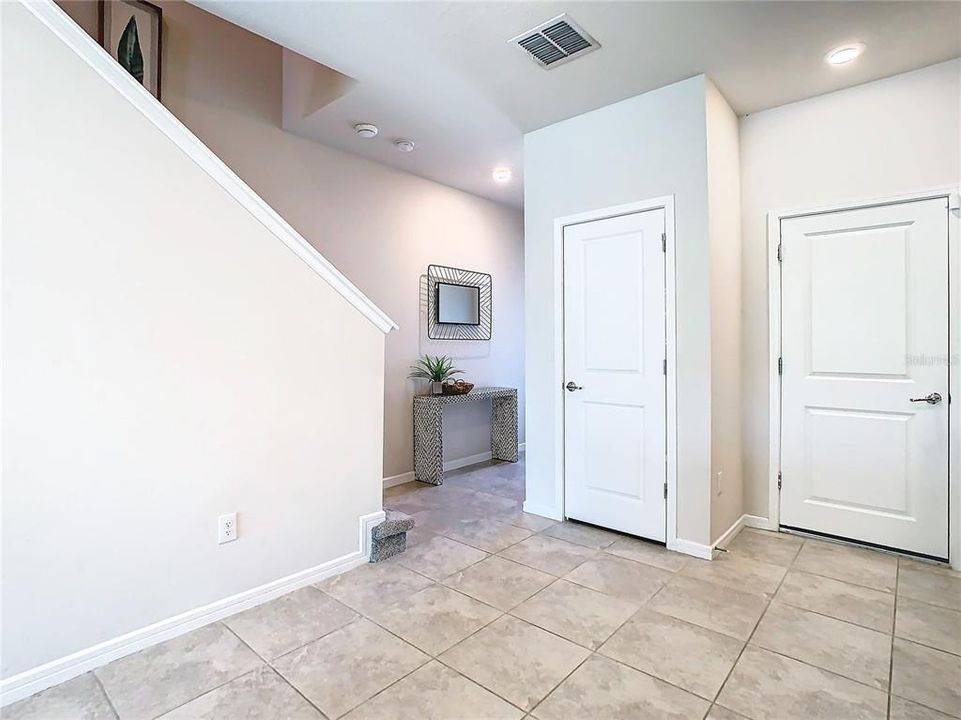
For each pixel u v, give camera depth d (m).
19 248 1.59
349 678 1.69
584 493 3.24
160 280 1.90
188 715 1.52
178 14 3.16
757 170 3.13
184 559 1.97
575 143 3.21
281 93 3.56
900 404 2.71
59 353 1.67
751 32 2.31
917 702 1.58
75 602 1.71
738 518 3.12
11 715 1.51
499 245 5.33
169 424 1.93
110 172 1.77
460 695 1.62
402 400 4.36
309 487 2.38
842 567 2.57
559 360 3.32
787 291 3.05
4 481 1.57
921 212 2.64
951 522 2.57
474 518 3.38
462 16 2.22
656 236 2.86
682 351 2.78
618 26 2.28
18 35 1.59
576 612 2.13
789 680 1.69
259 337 2.19
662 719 1.51
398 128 3.45
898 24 2.25
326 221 3.80
